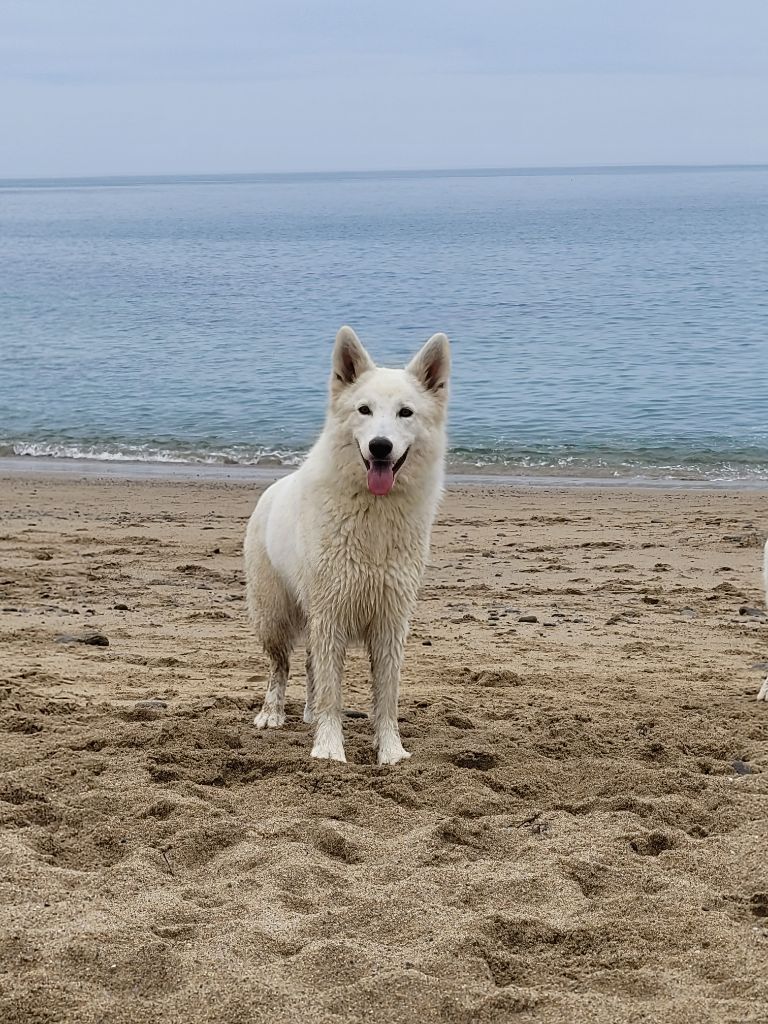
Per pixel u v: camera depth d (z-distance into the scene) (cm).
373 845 530
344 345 691
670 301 5281
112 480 2148
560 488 2059
